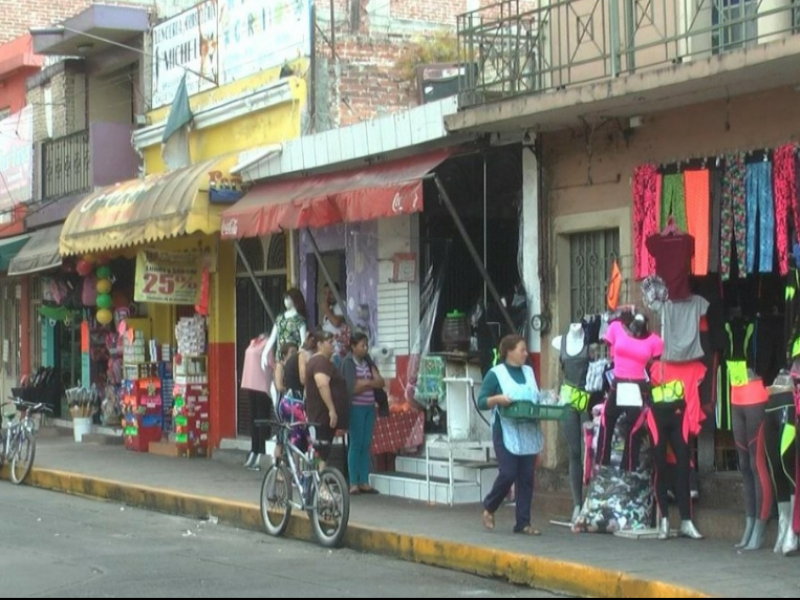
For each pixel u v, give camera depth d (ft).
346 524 42.98
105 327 80.18
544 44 48.52
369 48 62.80
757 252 40.88
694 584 33.40
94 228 67.36
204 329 69.00
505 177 51.39
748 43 41.75
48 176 83.87
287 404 48.78
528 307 49.47
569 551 38.32
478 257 49.11
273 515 46.37
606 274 47.26
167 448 69.82
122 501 56.49
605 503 41.75
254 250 66.23
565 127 47.34
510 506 47.93
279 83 62.03
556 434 48.55
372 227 57.21
